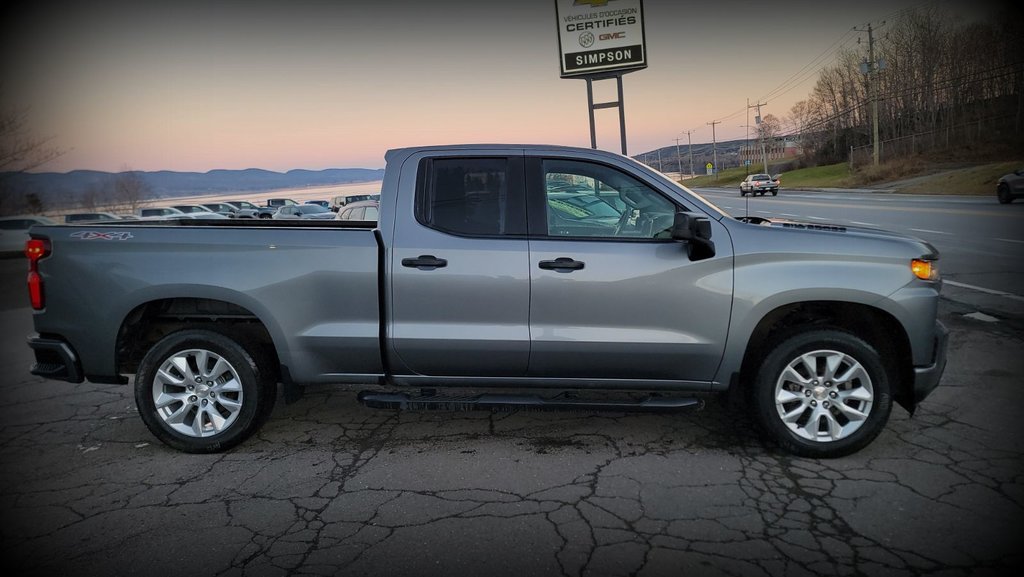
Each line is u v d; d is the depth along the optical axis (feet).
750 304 11.75
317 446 13.05
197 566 8.77
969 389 15.30
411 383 12.85
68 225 12.84
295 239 12.35
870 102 214.90
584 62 60.70
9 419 15.16
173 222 14.28
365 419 14.56
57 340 12.63
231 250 12.32
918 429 13.10
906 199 94.53
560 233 12.36
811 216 65.87
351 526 9.79
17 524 10.06
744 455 12.13
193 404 12.71
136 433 14.12
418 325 12.30
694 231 10.95
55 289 12.47
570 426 13.84
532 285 12.05
